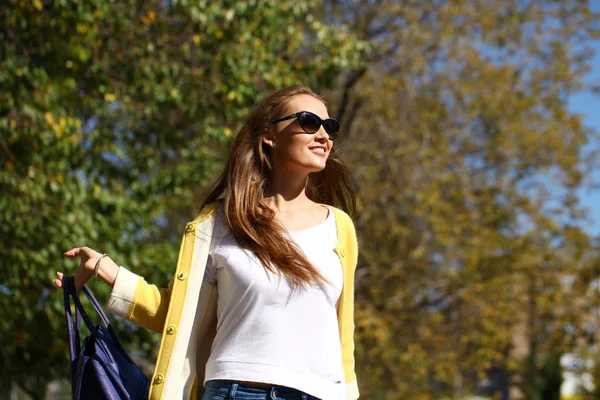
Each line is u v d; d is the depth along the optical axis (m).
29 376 12.84
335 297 3.21
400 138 17.56
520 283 17.73
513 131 18.14
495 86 18.30
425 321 17.34
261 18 10.31
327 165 3.78
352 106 17.45
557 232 17.97
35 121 9.41
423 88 18.19
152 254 10.93
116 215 10.42
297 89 3.47
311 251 3.24
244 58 10.45
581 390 25.41
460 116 18.62
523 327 18.62
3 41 9.80
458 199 17.81
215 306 3.27
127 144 11.36
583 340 19.31
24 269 9.71
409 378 18.28
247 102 11.00
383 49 16.89
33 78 9.71
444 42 17.58
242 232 3.16
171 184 11.55
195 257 3.21
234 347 3.07
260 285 3.07
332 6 16.95
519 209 18.25
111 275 3.19
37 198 9.33
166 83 10.77
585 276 18.09
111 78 10.70
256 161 3.37
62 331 10.67
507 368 18.52
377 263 17.00
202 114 10.78
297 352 3.05
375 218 17.50
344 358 3.36
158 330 3.25
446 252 17.28
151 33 10.78
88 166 10.66
